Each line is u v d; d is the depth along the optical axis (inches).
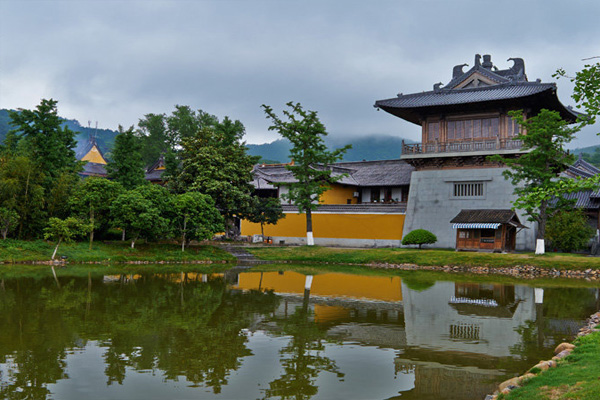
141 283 991.0
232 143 2018.9
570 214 1483.8
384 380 414.6
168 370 433.7
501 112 1630.2
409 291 935.0
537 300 836.0
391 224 1829.5
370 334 575.8
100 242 1579.7
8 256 1311.5
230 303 775.1
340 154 1699.1
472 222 1510.8
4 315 649.6
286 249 1712.6
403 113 1830.7
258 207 1807.3
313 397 374.9
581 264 1269.7
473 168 1676.9
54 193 1556.3
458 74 1851.6
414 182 1787.6
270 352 495.2
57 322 612.4
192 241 1787.6
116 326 594.9
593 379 329.7
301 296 858.1
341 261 1573.6
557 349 470.3
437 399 371.2
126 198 1451.8
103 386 391.5
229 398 370.6
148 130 3597.4
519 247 1592.0
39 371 425.4
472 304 790.5
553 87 1462.8
